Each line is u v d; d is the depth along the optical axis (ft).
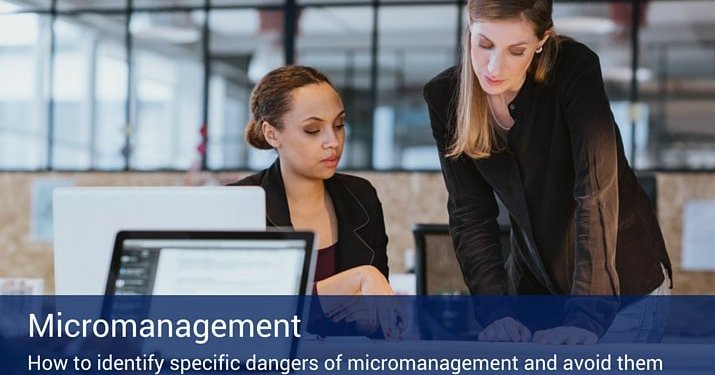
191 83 32.14
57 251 8.92
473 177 10.30
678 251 28.19
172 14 31.86
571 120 9.50
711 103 41.39
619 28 32.63
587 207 9.36
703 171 28.22
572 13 32.40
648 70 40.88
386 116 38.14
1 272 30.42
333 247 10.46
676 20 34.58
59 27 31.76
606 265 9.30
